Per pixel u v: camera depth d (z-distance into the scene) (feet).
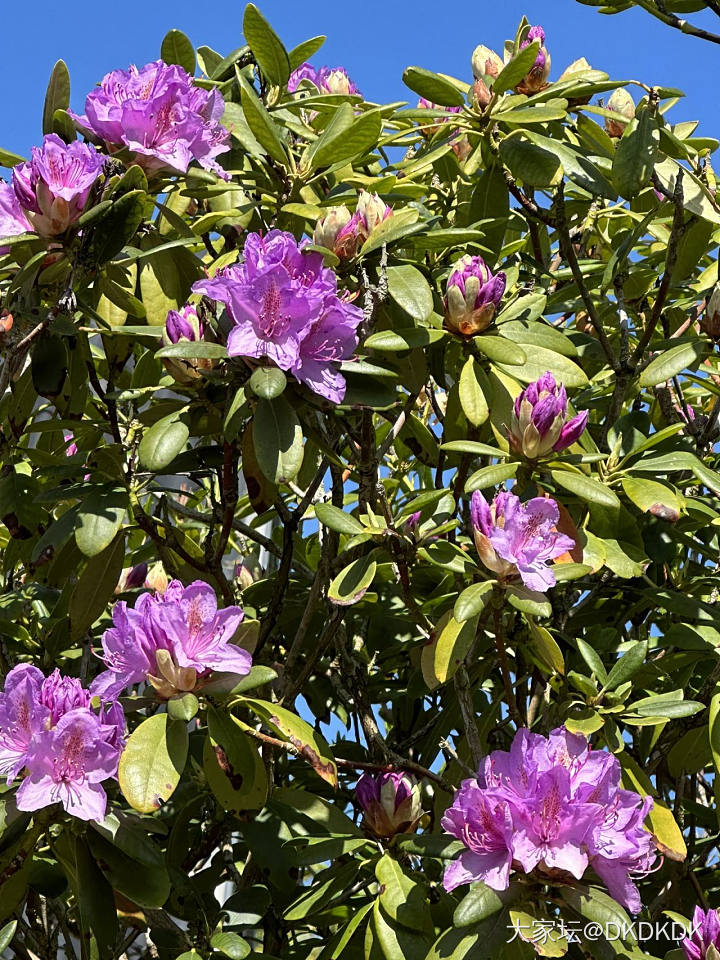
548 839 3.16
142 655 3.39
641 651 3.64
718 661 4.06
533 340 3.89
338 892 3.70
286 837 3.90
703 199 4.02
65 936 3.98
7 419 4.43
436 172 4.82
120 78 3.78
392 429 3.93
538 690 4.02
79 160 3.57
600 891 3.20
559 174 4.38
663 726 4.27
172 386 3.76
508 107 4.37
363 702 4.25
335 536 4.00
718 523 4.09
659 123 4.23
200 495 5.28
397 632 4.73
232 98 4.56
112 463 3.88
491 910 3.18
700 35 3.97
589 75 4.37
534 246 4.75
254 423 3.46
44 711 3.36
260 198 4.43
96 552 3.64
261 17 4.19
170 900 4.00
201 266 4.00
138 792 3.27
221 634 3.45
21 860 3.49
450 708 4.23
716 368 4.95
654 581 4.42
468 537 3.98
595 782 3.27
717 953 3.34
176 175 3.80
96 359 4.63
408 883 3.54
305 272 3.53
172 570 4.45
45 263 3.64
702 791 4.83
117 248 3.59
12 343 3.65
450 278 3.82
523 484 3.68
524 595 3.44
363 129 4.02
